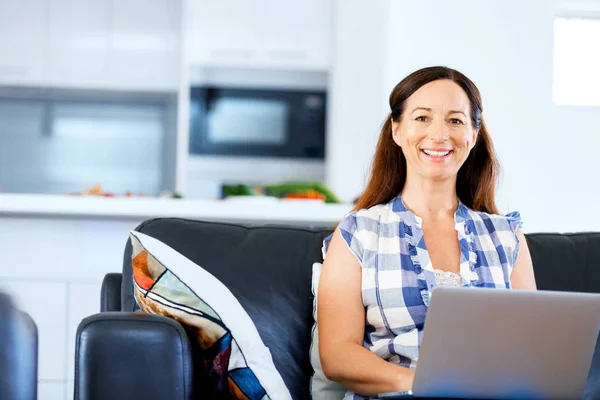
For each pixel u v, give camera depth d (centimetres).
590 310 174
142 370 179
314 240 238
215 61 587
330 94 591
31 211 319
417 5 581
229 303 200
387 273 212
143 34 593
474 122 221
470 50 583
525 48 583
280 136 597
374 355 200
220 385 198
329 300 214
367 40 575
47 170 610
